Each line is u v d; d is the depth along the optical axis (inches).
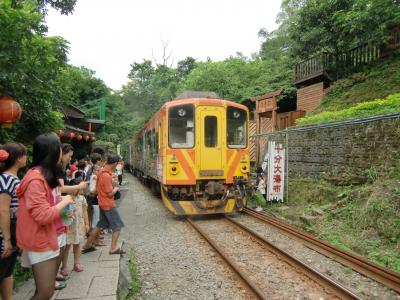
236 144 390.9
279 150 413.1
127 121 1441.9
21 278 183.3
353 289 189.8
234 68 1093.8
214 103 379.6
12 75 161.9
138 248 274.7
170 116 372.5
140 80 1566.2
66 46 216.7
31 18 159.8
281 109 851.4
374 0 448.8
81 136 542.6
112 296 161.8
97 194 235.9
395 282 187.9
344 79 576.7
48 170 115.0
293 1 1188.5
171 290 195.2
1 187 124.9
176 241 291.3
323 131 405.4
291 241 283.6
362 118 339.6
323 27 577.3
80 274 190.1
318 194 376.2
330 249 245.6
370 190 301.7
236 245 275.6
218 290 193.2
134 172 1004.6
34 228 109.7
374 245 244.4
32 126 224.8
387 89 479.2
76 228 186.4
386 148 322.0
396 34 524.4
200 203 368.8
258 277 209.6
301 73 674.8
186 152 370.3
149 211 434.9
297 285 196.9
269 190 410.6
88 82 1196.5
